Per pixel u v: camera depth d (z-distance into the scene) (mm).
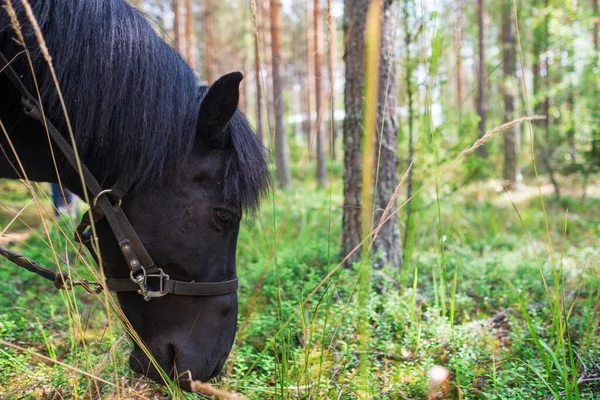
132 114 1792
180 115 1843
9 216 6242
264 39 12672
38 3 1807
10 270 4027
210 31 14766
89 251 2012
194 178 1849
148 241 1823
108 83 1787
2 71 1746
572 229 6254
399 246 4016
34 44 1780
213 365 1867
